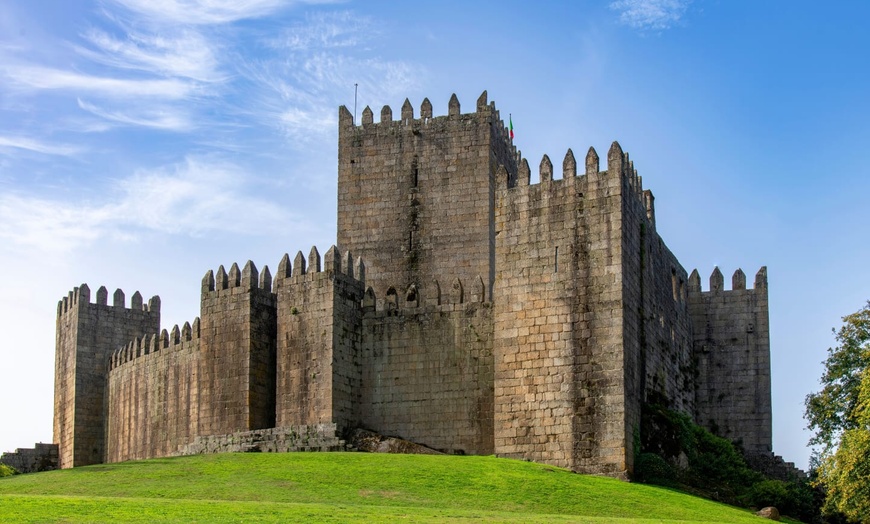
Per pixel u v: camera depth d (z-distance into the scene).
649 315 80.25
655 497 64.88
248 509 51.88
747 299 96.00
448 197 95.56
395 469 66.81
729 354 95.62
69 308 112.06
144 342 101.44
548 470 69.62
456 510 56.19
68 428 109.25
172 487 62.00
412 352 82.56
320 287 82.06
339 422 80.50
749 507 74.19
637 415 74.81
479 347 81.00
